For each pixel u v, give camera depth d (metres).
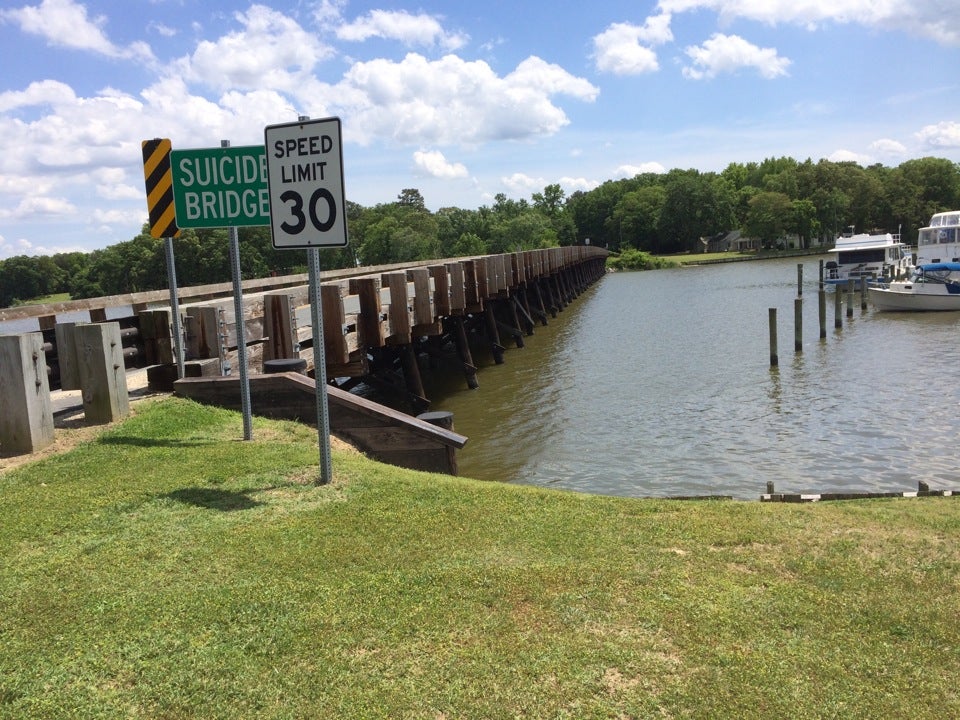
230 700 2.91
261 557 4.23
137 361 8.61
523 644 3.31
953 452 11.72
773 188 132.62
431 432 7.40
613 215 151.00
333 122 5.13
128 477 5.68
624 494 9.95
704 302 43.97
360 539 4.52
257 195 6.55
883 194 118.50
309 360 10.97
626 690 2.98
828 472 10.88
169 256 8.02
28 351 6.28
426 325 15.19
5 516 4.82
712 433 13.34
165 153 7.08
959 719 2.84
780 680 3.06
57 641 3.30
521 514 5.05
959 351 22.17
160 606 3.62
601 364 21.81
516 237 123.50
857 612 3.66
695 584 3.94
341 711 2.84
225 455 6.32
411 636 3.38
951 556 4.43
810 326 30.45
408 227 110.56
